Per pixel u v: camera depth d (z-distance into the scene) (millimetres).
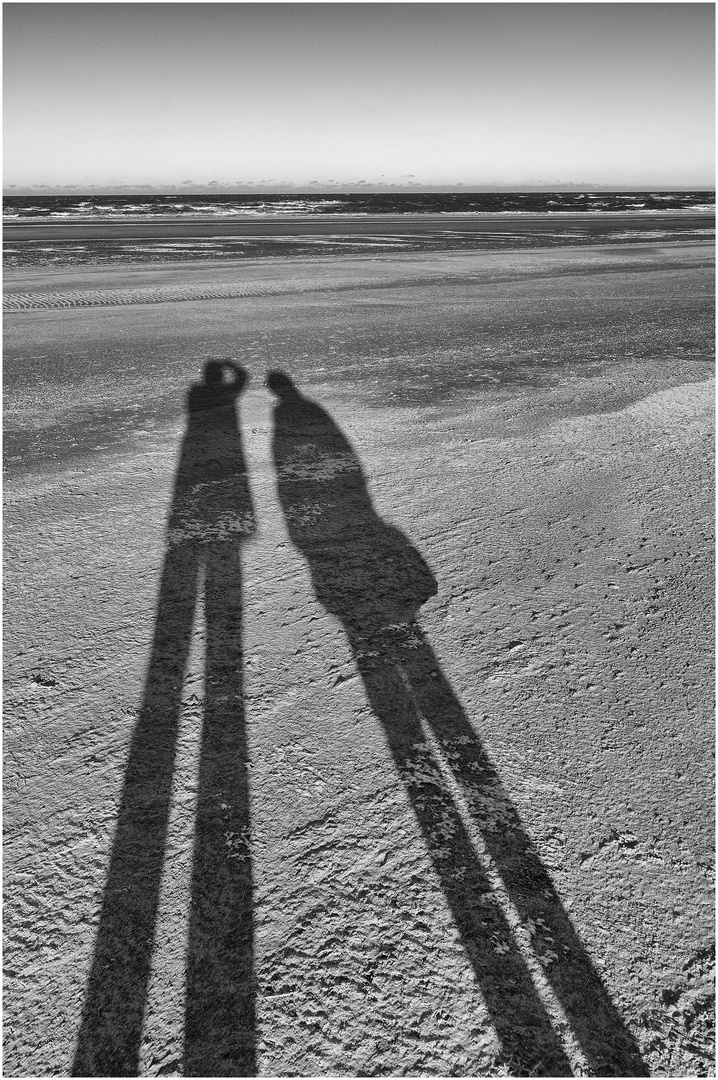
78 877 1735
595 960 1522
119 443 5102
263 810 1914
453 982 1480
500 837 1816
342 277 16047
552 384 6391
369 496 4051
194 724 2240
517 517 3717
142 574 3201
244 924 1606
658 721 2215
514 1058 1354
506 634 2684
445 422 5391
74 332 9719
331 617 2818
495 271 17078
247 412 5770
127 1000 1463
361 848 1792
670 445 4758
